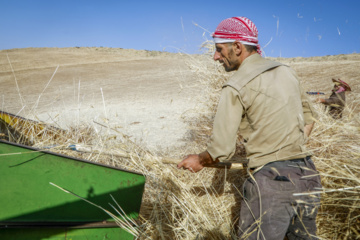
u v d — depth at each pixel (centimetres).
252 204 228
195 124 480
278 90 227
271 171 224
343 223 272
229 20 247
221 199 343
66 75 3195
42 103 1652
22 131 446
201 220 305
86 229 264
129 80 2748
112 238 279
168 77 2833
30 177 245
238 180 362
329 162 294
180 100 1476
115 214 281
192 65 468
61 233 254
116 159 370
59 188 255
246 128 239
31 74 3291
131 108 1326
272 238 218
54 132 436
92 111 1227
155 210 317
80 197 263
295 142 228
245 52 244
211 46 462
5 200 235
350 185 270
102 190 274
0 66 3872
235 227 314
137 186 293
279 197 221
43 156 251
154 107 1331
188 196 328
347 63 3062
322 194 267
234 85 228
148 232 312
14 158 240
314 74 2273
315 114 260
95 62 4275
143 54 5575
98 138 373
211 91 461
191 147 510
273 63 241
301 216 226
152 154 374
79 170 265
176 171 372
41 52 5175
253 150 233
